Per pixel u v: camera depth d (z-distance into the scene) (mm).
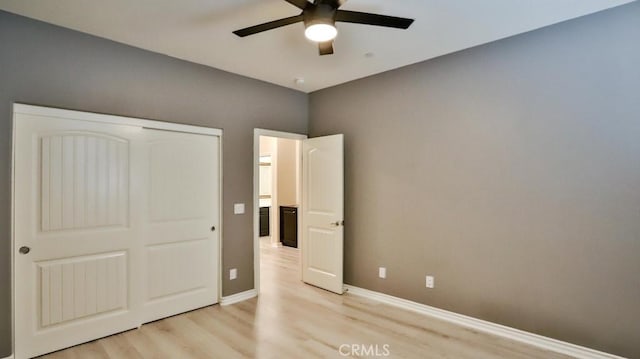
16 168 2447
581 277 2518
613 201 2395
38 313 2539
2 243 2373
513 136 2832
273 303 3678
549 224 2658
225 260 3666
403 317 3287
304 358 2518
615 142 2389
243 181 3832
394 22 2057
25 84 2471
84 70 2740
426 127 3363
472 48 3057
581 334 2516
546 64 2666
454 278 3174
